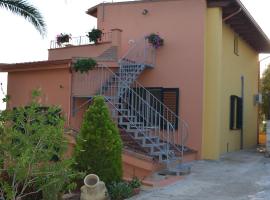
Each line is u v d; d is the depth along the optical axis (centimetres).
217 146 1532
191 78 1558
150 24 1652
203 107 1543
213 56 1554
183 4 1589
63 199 854
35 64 1486
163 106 1579
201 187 1008
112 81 1467
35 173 657
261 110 2683
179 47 1585
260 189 995
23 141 642
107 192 860
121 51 1675
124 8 1712
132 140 1295
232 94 1838
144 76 1631
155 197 893
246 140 2119
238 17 1675
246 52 2086
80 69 1375
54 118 690
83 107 1434
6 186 648
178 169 1193
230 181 1093
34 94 691
